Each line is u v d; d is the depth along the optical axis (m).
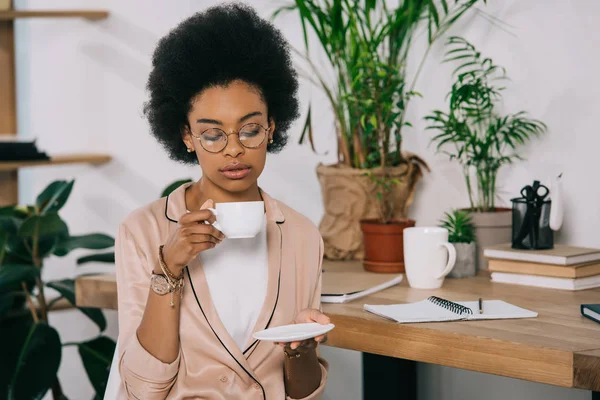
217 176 1.54
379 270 2.31
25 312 2.95
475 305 1.89
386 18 2.68
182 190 1.65
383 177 2.45
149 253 1.56
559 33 2.30
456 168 2.55
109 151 3.74
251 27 1.58
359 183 2.45
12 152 3.41
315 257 1.68
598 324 1.73
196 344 1.54
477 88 2.28
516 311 1.82
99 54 3.73
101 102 3.75
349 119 2.49
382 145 2.43
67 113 3.89
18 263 2.88
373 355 2.55
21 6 4.01
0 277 2.66
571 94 2.29
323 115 2.87
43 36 3.94
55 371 2.63
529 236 2.16
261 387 1.55
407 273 2.16
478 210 2.40
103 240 2.83
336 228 2.51
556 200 2.15
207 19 1.56
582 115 2.27
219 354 1.53
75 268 3.91
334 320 1.88
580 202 2.29
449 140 2.43
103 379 2.82
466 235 2.31
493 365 1.62
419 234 2.12
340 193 2.49
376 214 2.48
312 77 2.90
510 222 2.34
